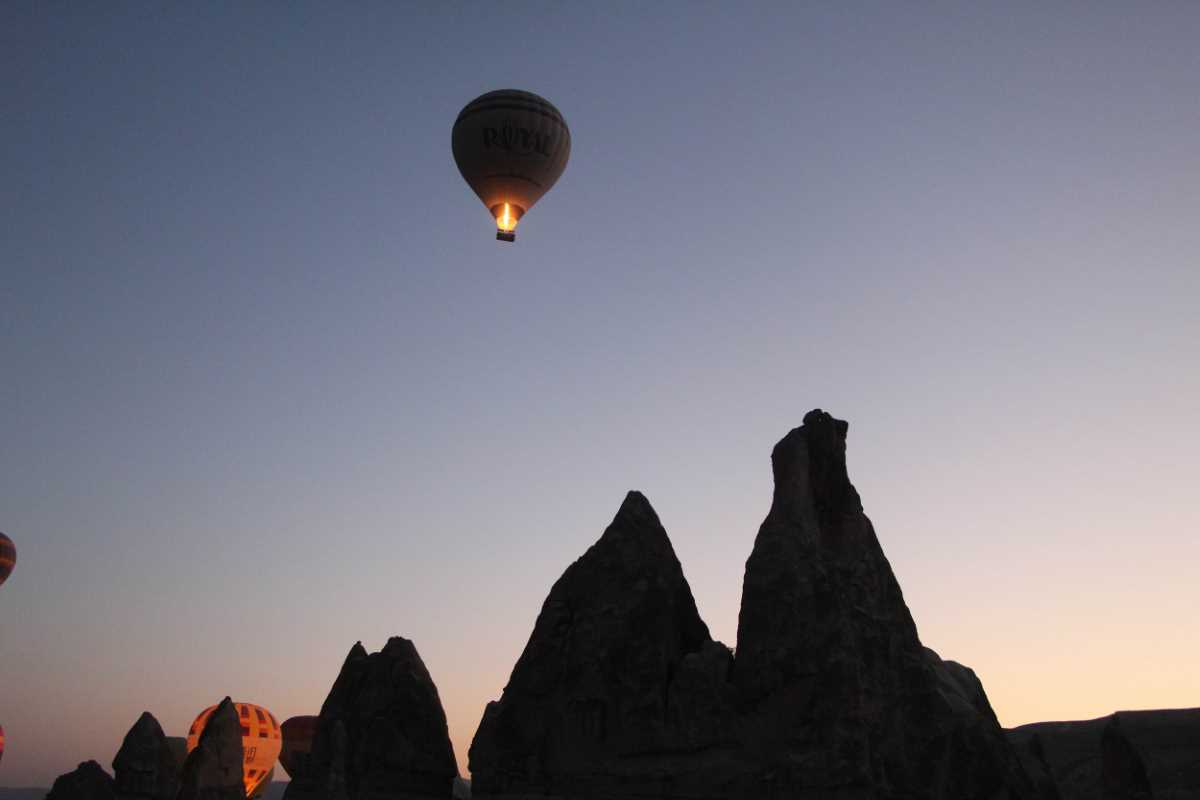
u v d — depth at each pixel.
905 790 45.03
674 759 46.81
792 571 48.50
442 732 56.38
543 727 50.69
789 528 49.94
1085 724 88.75
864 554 50.91
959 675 62.62
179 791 53.38
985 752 46.19
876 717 45.72
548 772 49.34
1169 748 80.50
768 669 46.94
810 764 43.62
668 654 50.28
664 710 48.28
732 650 50.91
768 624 47.88
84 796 68.81
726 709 47.00
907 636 49.59
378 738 54.75
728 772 45.28
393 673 56.91
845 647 46.00
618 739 48.41
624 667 49.72
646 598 51.16
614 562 52.81
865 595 49.47
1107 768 55.72
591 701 49.53
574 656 50.84
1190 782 75.75
